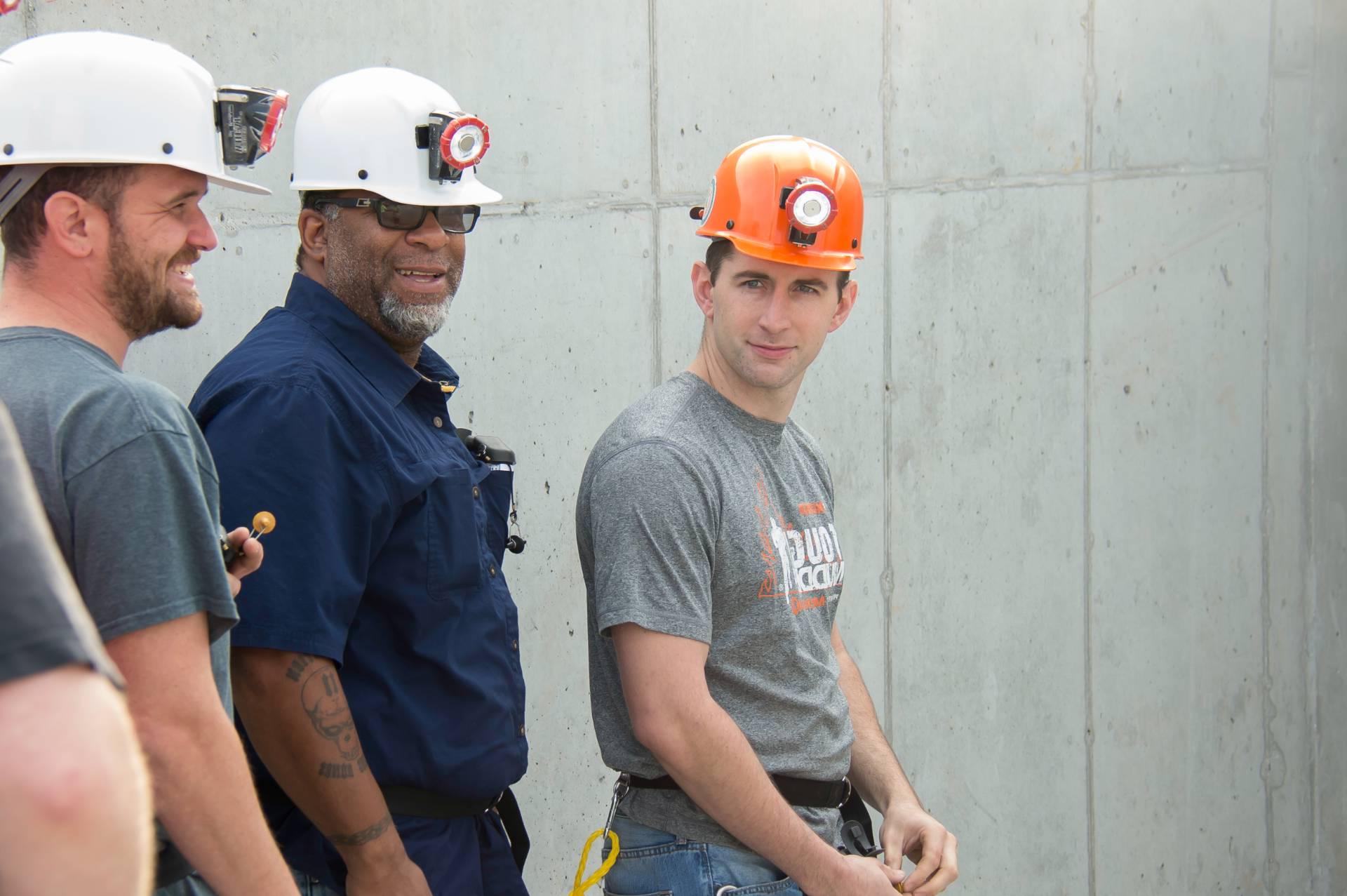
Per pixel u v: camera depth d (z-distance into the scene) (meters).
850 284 3.19
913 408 5.21
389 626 2.61
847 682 3.47
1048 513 5.79
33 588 0.86
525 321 4.05
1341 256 6.98
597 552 2.76
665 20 4.36
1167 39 6.11
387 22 3.70
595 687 3.03
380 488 2.52
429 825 2.68
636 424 2.82
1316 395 6.96
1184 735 6.50
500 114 3.96
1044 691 5.84
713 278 2.99
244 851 1.84
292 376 2.46
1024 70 5.51
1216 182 6.40
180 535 1.81
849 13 4.88
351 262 2.75
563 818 4.25
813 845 2.79
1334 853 7.31
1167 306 6.21
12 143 1.90
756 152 2.97
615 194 4.26
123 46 2.00
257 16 3.44
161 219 1.99
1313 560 7.05
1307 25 6.74
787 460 3.05
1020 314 5.59
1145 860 6.36
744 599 2.82
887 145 5.05
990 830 5.68
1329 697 7.18
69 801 0.86
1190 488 6.41
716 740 2.65
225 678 2.08
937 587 5.38
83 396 1.76
